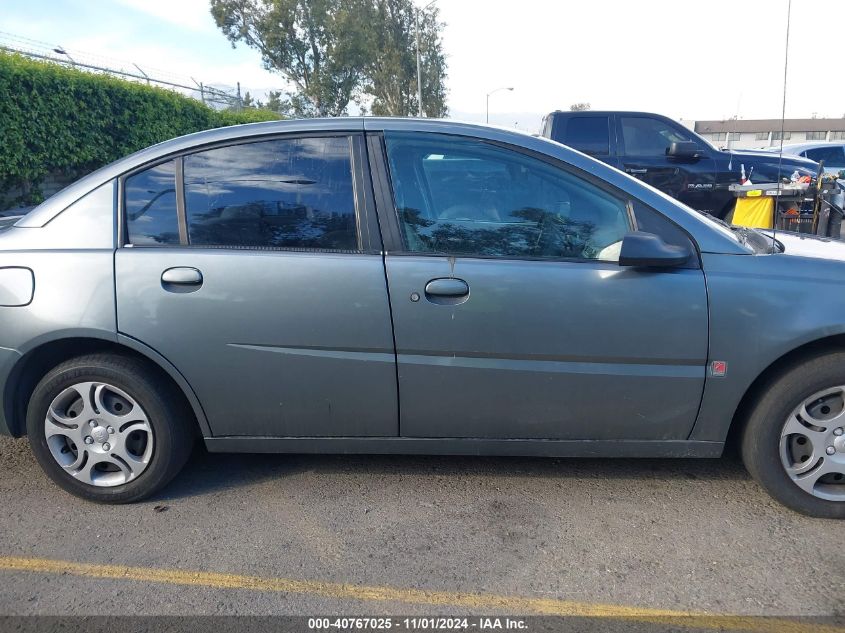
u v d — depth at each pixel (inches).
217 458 131.1
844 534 101.7
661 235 106.0
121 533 104.8
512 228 107.5
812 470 104.3
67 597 89.4
